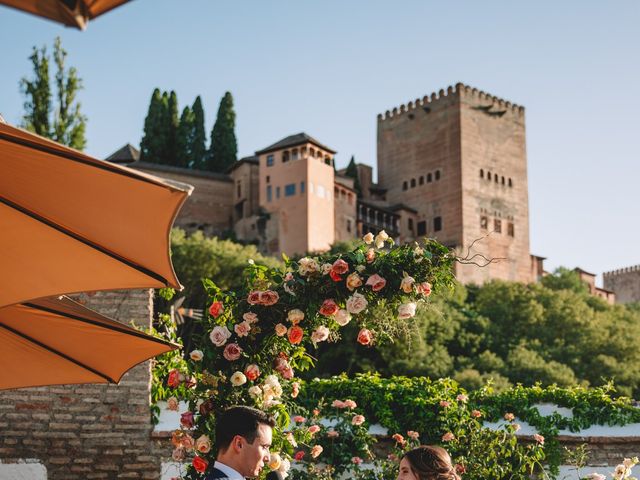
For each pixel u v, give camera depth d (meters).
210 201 77.06
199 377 5.49
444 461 3.08
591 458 7.60
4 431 6.82
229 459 3.30
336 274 5.40
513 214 89.25
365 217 80.38
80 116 34.31
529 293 55.56
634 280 116.25
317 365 40.47
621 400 7.93
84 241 2.91
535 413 7.74
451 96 87.50
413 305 5.33
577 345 50.03
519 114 92.12
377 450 7.60
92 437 6.87
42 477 6.77
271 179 72.44
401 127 92.44
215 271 50.19
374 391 7.72
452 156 86.44
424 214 88.31
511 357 45.16
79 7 2.30
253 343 5.56
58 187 2.69
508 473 7.42
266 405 5.43
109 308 7.00
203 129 87.62
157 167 75.56
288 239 70.50
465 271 81.38
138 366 7.00
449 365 42.97
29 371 4.27
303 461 7.33
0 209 2.80
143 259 2.97
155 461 6.87
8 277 3.09
